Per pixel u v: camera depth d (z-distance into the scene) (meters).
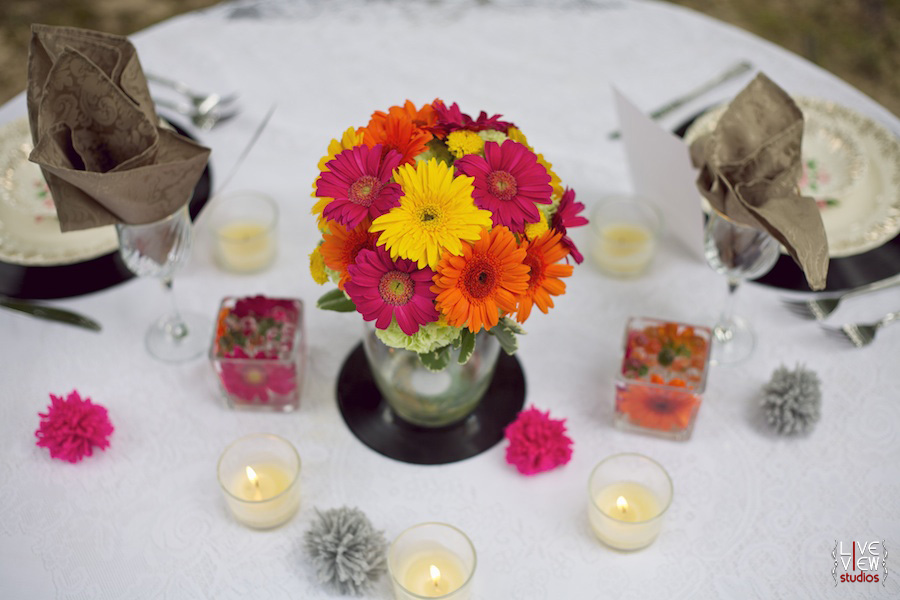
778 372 0.99
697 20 1.38
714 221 0.98
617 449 0.98
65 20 2.41
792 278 1.10
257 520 0.91
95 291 1.08
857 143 1.18
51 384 1.02
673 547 0.92
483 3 1.40
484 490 0.95
